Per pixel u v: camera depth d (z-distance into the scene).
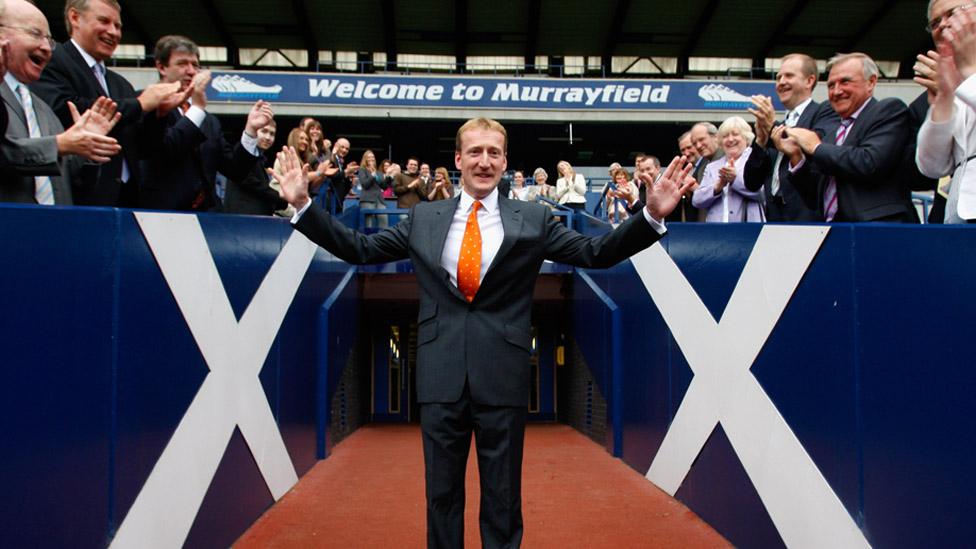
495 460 2.52
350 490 4.72
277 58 26.02
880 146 3.05
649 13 23.48
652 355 4.89
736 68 26.45
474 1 22.67
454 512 2.55
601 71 26.52
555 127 20.03
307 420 5.30
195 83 3.86
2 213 2.20
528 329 2.61
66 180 2.89
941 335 2.47
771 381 3.13
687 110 19.06
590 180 19.00
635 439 5.34
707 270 3.88
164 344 2.74
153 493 2.61
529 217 2.61
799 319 2.91
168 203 3.73
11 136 2.60
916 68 2.79
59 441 2.23
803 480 2.84
